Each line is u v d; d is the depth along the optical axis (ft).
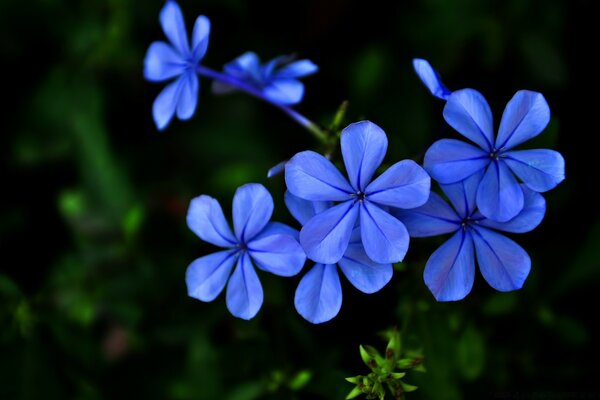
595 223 1.10
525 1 1.16
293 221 1.03
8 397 1.11
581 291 1.10
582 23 1.18
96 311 1.13
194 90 0.95
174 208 1.18
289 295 1.03
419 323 1.00
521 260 0.88
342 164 0.96
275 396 1.05
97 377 1.13
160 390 1.13
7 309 1.12
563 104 1.18
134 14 1.20
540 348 1.10
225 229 0.91
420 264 0.97
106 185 1.19
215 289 0.91
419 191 0.85
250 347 1.05
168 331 1.11
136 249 1.13
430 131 1.18
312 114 1.21
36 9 1.21
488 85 1.19
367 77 1.20
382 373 0.91
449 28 1.19
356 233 0.88
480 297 1.05
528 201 0.87
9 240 1.21
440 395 1.00
